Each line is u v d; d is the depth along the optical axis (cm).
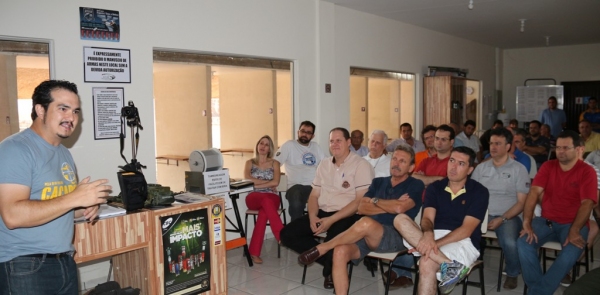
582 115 947
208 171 421
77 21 374
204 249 332
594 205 344
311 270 438
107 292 268
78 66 377
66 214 214
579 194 356
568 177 363
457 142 715
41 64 372
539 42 1002
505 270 385
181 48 445
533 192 373
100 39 388
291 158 540
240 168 687
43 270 202
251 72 659
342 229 375
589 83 1041
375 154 489
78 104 215
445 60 879
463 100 867
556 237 371
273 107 638
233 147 698
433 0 603
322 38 597
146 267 308
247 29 504
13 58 360
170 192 326
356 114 772
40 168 203
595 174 350
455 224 338
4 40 346
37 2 352
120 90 403
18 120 369
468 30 837
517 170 390
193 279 326
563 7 653
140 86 417
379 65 704
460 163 335
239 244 431
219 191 425
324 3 598
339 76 629
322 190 414
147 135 423
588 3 632
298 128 575
